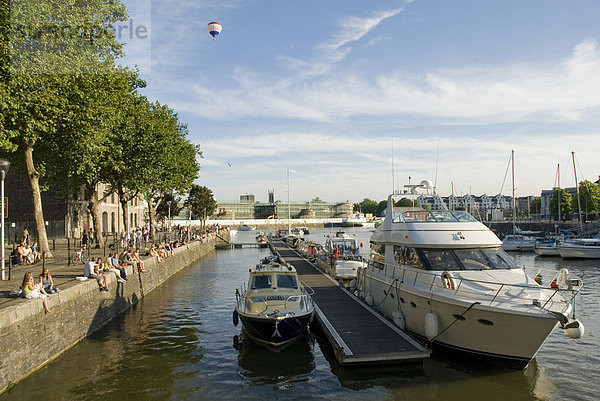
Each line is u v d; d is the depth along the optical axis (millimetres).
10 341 11398
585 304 22219
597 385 11719
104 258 26312
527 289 12852
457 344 13234
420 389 11539
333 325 15789
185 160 48656
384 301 17812
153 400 10984
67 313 14930
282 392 11516
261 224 169875
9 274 17172
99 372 12883
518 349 12133
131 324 18844
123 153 32562
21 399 10828
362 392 11430
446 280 13367
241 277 34750
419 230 15852
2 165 17547
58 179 32938
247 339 16484
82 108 22578
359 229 159125
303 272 30406
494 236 15883
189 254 45719
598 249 44406
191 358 14266
